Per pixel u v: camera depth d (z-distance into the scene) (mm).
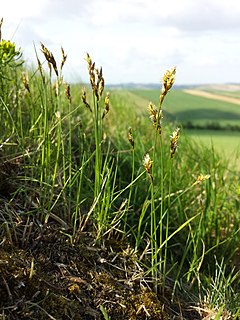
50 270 183
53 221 207
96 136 197
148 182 267
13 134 226
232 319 190
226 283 203
